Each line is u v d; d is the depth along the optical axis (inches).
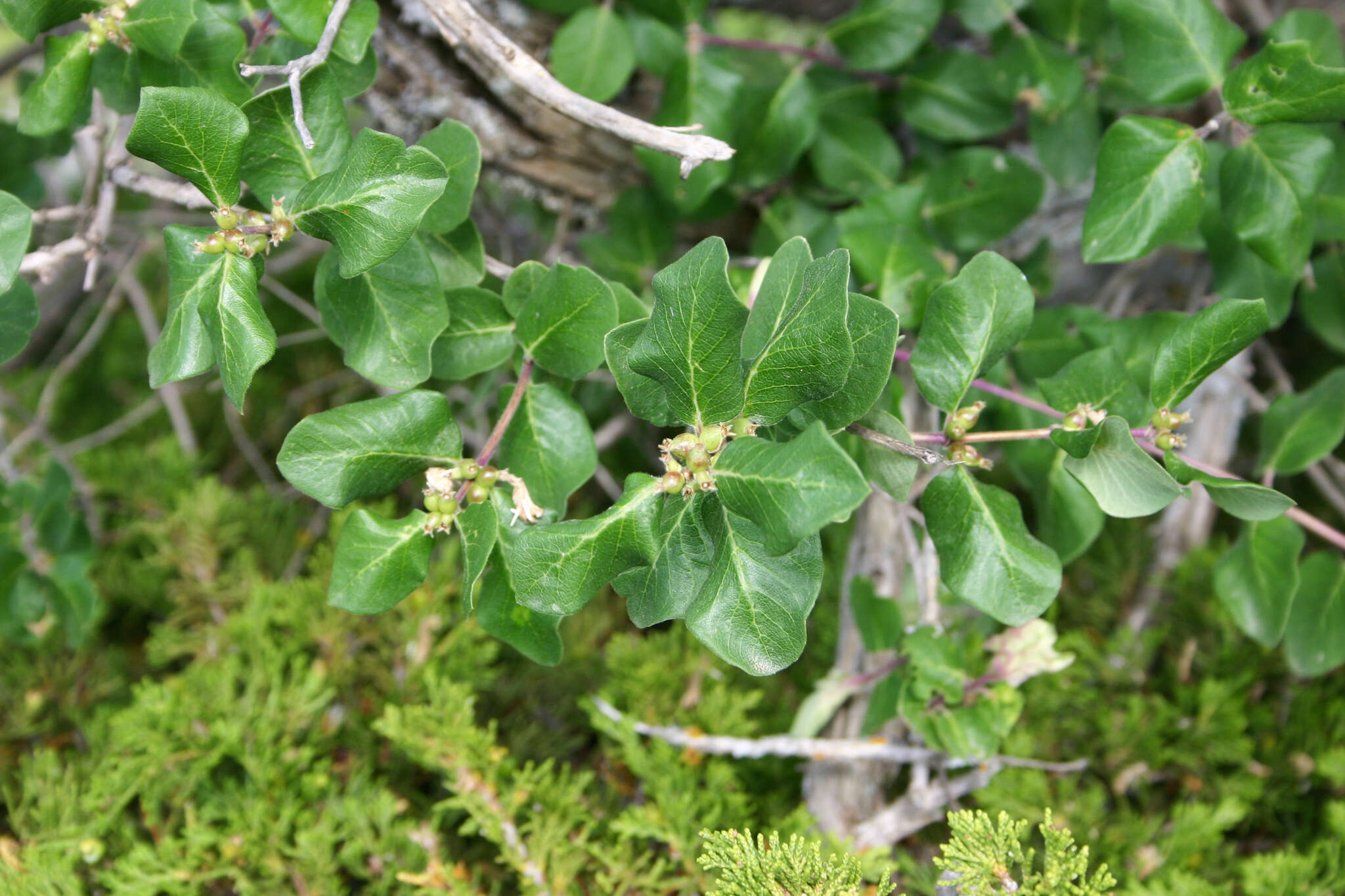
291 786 36.4
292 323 56.1
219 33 34.0
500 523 32.6
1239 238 36.9
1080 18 39.6
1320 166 35.3
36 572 38.2
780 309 31.3
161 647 39.0
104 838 36.2
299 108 32.2
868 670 37.7
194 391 53.1
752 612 31.1
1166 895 34.7
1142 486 32.4
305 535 42.9
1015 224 40.1
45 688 38.7
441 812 36.4
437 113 38.6
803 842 32.1
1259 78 34.4
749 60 50.1
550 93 33.3
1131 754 37.7
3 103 64.9
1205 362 32.9
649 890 34.9
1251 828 37.7
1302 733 37.7
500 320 34.1
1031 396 38.6
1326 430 37.3
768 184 40.1
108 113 36.8
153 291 58.7
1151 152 34.8
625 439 44.9
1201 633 39.3
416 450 32.4
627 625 40.4
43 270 35.0
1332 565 37.1
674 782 35.9
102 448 50.8
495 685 38.7
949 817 32.0
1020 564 32.8
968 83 40.3
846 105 40.6
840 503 29.7
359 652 38.5
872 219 39.3
